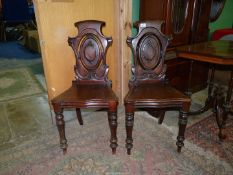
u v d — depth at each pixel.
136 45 1.66
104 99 1.45
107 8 1.97
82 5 1.84
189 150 1.61
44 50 1.80
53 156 1.57
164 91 1.57
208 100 1.92
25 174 1.41
